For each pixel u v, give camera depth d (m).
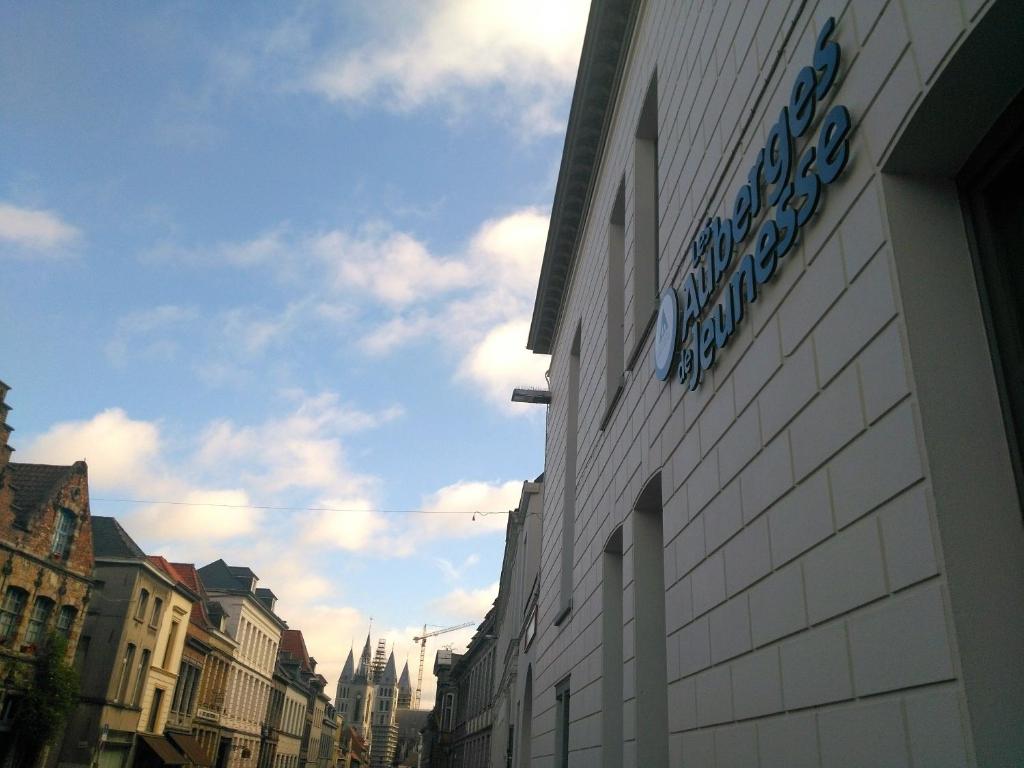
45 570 30.44
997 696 3.18
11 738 28.64
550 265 20.38
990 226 3.87
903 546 3.69
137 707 38.41
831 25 4.78
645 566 9.51
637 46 12.27
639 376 9.79
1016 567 3.40
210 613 51.81
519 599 30.58
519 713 24.09
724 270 6.39
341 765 121.00
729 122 6.83
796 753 4.62
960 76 3.62
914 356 3.73
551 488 20.69
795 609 4.77
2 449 28.36
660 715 8.75
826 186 4.71
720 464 6.32
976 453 3.58
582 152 16.14
